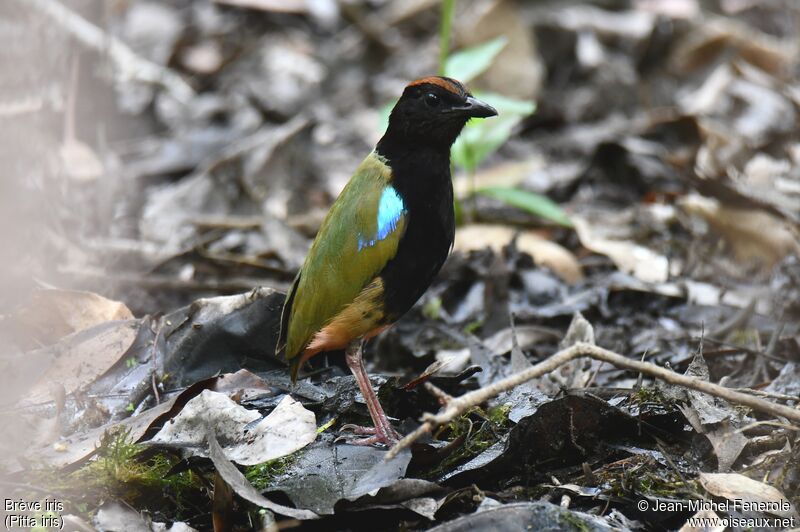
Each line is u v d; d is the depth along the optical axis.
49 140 15.23
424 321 11.80
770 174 15.31
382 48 19.91
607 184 15.73
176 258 13.15
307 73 19.22
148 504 7.87
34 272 12.05
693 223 14.03
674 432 8.35
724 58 18.92
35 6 16.48
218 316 9.68
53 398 9.09
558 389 9.63
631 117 18.00
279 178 15.73
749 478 7.72
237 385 8.97
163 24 20.36
